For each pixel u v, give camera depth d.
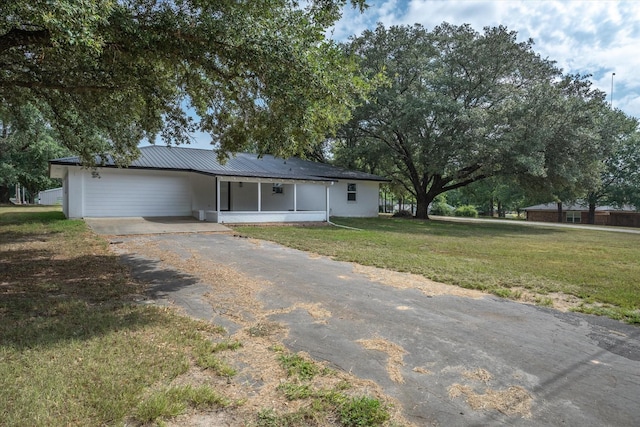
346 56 5.96
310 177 17.97
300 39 5.11
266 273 6.25
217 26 4.72
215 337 3.47
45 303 4.27
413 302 4.78
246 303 4.56
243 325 3.82
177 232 11.70
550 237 15.07
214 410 2.29
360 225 17.08
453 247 10.33
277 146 6.23
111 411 2.19
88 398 2.30
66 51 4.80
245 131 7.00
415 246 10.13
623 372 2.96
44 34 4.58
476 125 18.70
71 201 15.23
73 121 8.87
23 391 2.34
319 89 5.09
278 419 2.21
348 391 2.57
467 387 2.67
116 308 4.17
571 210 39.88
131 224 13.44
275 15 5.22
